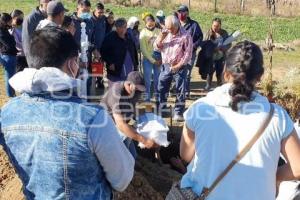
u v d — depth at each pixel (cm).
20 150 252
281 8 2844
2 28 879
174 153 759
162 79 842
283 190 416
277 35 2191
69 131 242
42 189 252
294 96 797
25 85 248
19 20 884
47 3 679
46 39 250
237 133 270
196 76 1238
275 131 270
